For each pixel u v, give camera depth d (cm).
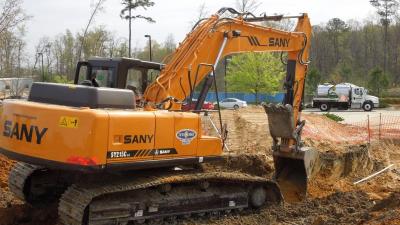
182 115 769
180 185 807
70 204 697
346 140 2041
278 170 1036
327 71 7700
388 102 5116
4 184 1013
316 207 942
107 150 667
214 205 841
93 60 834
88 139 651
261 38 974
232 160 1220
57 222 784
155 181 747
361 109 4378
